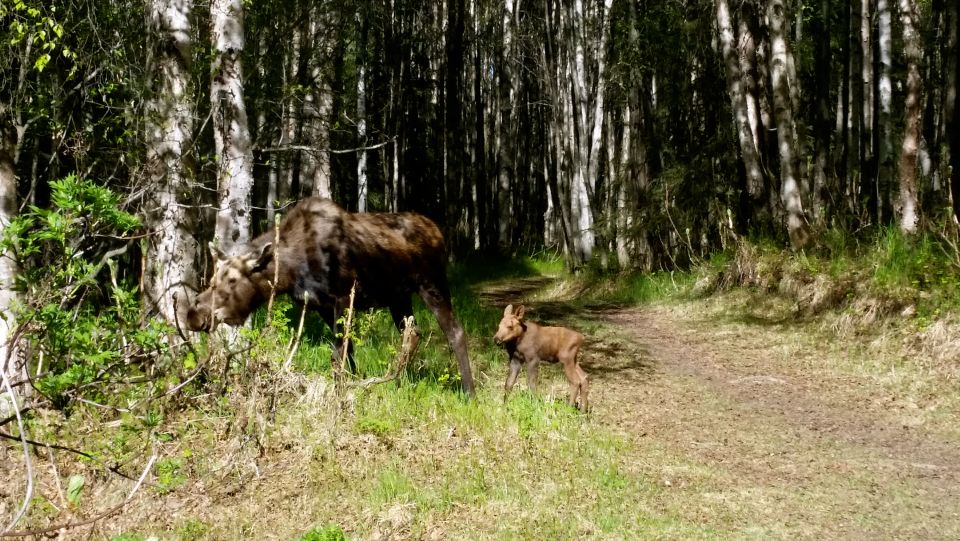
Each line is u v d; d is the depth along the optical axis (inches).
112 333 204.8
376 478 201.6
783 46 533.0
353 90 849.5
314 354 317.1
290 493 192.4
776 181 613.6
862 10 673.0
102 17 376.5
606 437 254.7
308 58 577.9
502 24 1244.5
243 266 263.1
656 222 698.8
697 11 696.4
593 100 858.8
